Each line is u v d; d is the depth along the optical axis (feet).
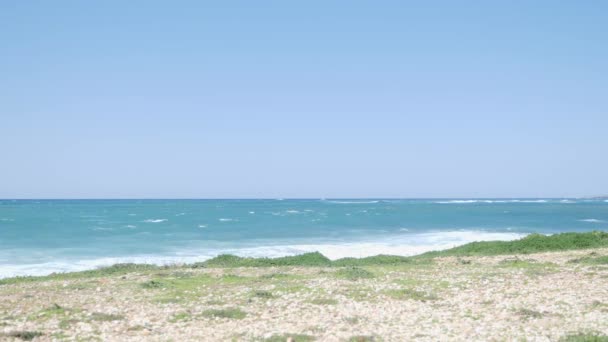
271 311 62.18
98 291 78.43
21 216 408.87
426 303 65.77
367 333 50.39
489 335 48.83
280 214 466.29
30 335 50.16
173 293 76.02
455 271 96.02
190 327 54.19
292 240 211.61
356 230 265.95
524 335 48.44
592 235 143.54
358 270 94.89
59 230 261.03
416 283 81.56
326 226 297.53
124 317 59.26
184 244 195.72
